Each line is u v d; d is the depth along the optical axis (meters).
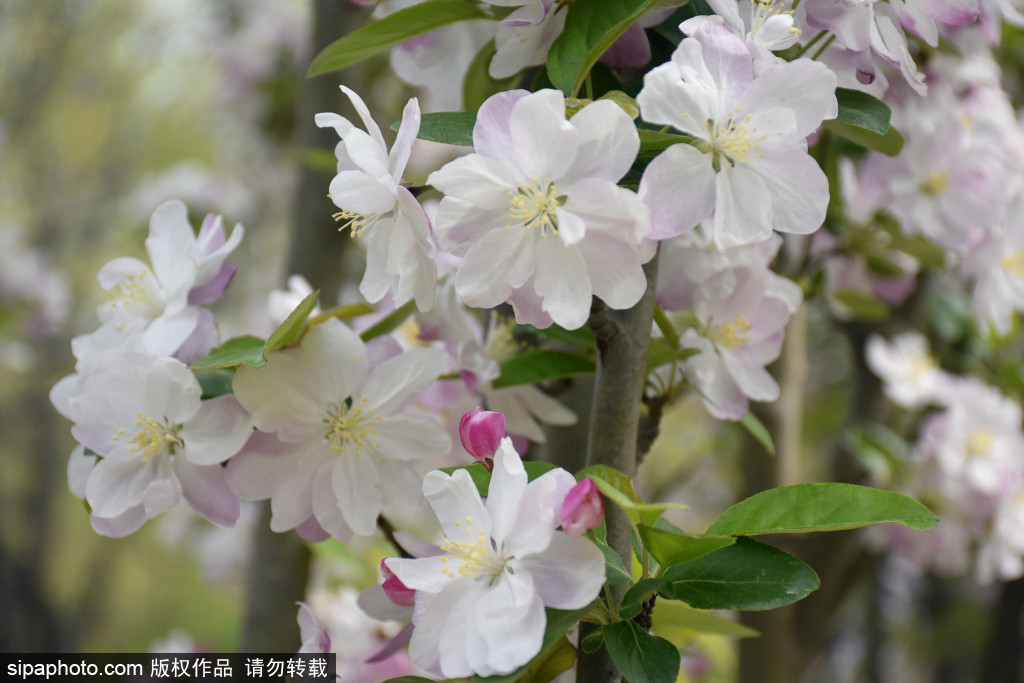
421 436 0.52
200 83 3.45
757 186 0.47
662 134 0.47
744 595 0.46
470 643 0.45
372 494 0.52
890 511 0.46
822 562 0.82
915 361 0.84
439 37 0.58
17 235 1.99
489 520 0.46
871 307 0.74
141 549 3.56
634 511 0.47
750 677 0.79
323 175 0.83
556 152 0.46
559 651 0.48
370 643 0.75
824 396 1.49
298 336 0.52
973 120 0.66
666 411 0.60
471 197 0.46
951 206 0.64
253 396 0.51
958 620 1.62
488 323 0.59
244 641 0.76
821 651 0.98
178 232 0.55
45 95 3.18
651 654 0.46
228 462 0.52
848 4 0.49
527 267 0.46
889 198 0.66
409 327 0.62
